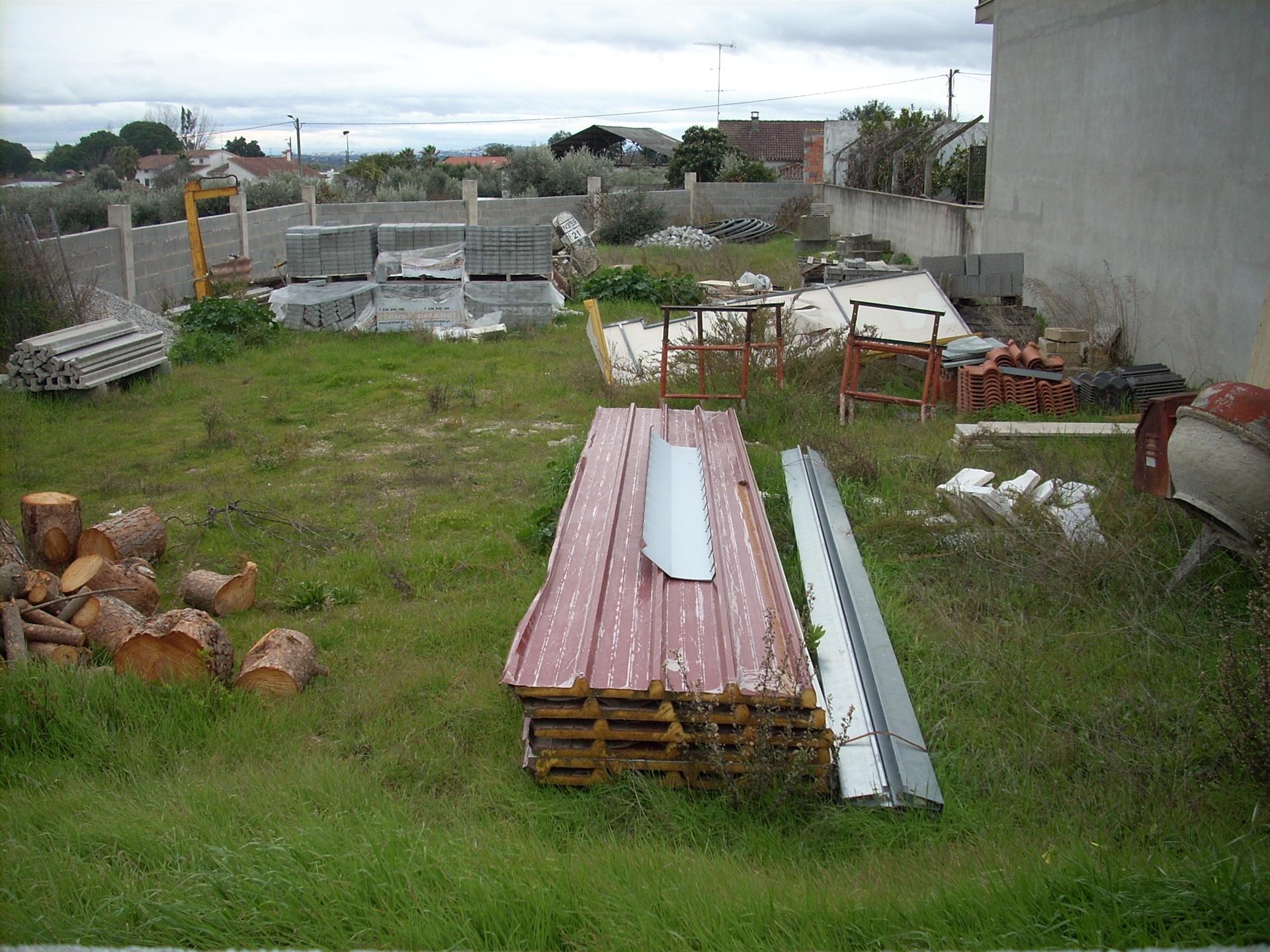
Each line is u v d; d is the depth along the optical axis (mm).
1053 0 13484
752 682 4211
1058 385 9555
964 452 8164
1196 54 9922
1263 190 8875
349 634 5781
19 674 4750
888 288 11734
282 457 8961
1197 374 9984
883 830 3916
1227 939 2992
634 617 4797
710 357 10594
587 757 4199
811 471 7711
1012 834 3871
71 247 13898
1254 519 5344
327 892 3227
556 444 9469
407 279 14805
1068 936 3035
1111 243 11875
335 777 4133
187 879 3322
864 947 3055
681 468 6887
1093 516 6477
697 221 28578
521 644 4426
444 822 3967
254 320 14273
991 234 16172
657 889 3318
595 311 11773
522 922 3146
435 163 43219
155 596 6055
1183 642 5227
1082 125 12586
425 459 8992
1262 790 3953
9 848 3553
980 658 5148
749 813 4023
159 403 11086
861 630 5293
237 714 4781
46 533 6359
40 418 10305
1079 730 4578
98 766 4414
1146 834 3760
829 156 29906
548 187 32531
